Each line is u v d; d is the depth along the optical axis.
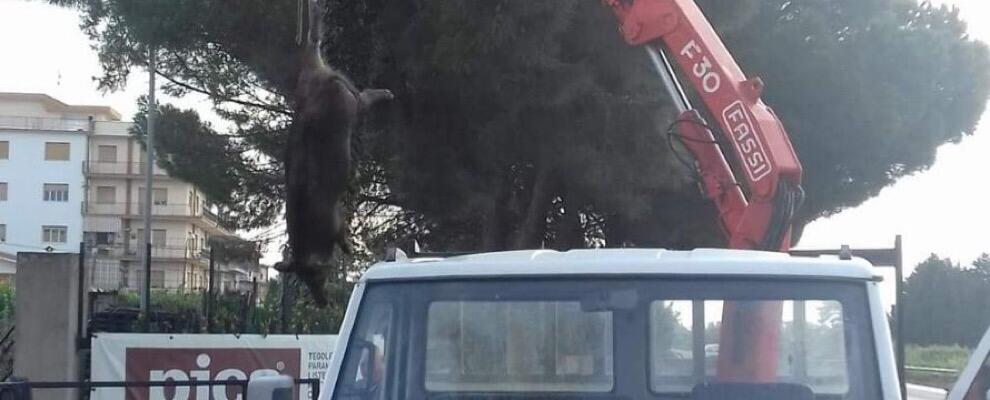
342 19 15.04
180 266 60.00
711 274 4.46
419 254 5.71
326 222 5.63
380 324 4.62
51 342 14.05
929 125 21.84
